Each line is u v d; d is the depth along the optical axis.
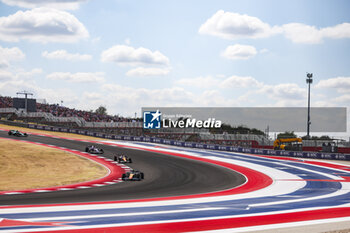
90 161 40.50
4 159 37.78
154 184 28.06
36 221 13.48
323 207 18.09
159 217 14.67
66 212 15.36
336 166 43.59
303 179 33.12
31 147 46.06
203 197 21.64
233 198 21.34
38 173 32.66
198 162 44.28
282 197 22.08
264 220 14.42
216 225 13.35
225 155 52.28
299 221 14.37
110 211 15.84
